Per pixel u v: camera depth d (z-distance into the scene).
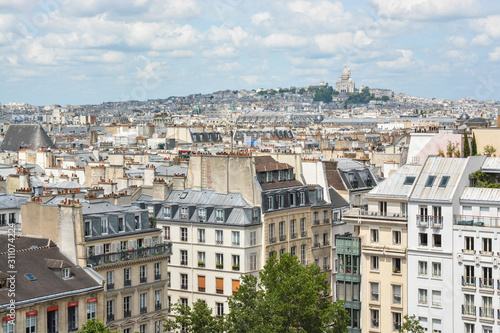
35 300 183.00
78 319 194.25
